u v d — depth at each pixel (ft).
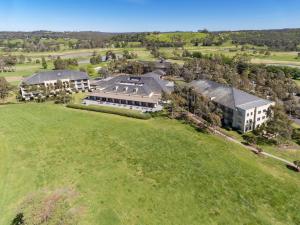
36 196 141.90
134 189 159.94
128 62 600.39
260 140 239.91
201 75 482.28
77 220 127.95
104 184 164.35
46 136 234.99
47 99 360.48
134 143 221.25
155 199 151.43
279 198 157.07
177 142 223.71
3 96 368.27
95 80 469.57
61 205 131.23
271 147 228.02
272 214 143.54
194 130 250.37
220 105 281.95
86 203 145.69
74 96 381.60
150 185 164.35
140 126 257.96
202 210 144.15
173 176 174.60
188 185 165.58
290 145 233.76
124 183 165.78
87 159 194.90
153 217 137.69
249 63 577.02
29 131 246.27
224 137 240.53
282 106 291.99
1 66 645.51
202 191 160.15
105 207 143.33
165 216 138.72
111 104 330.34
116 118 281.54
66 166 185.26
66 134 239.09
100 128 253.03
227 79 441.27
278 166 195.42
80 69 563.07
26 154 202.59
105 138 230.48
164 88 344.08
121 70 580.71
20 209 129.39
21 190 158.20
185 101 296.51
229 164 191.83
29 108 318.65
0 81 379.76
